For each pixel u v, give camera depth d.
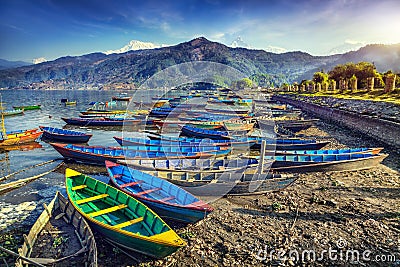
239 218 10.99
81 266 8.47
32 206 13.02
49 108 63.47
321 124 34.94
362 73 55.03
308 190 13.52
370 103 31.75
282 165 15.88
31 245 9.20
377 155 16.67
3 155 22.16
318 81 73.25
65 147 19.19
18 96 114.50
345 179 14.92
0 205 13.09
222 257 8.69
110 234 8.94
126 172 13.85
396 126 21.48
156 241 7.86
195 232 10.12
